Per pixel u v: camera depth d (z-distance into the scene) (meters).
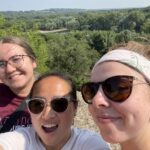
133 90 0.37
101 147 0.52
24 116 0.72
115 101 0.37
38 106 0.55
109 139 0.38
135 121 0.37
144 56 0.39
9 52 0.77
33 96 0.56
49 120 0.54
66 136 0.55
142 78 0.38
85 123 2.26
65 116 0.55
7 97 0.78
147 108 0.38
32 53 0.81
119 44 0.42
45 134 0.54
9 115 0.74
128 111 0.37
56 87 0.55
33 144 0.55
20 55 0.77
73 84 0.57
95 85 0.39
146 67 0.38
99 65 0.40
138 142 0.38
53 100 0.54
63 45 11.26
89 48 12.00
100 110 0.38
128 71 0.38
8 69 0.76
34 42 7.07
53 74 0.56
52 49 9.97
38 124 0.55
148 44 0.41
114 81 0.37
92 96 0.40
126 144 0.39
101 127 0.38
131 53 0.39
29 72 0.79
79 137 0.55
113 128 0.37
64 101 0.55
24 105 0.73
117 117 0.37
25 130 0.57
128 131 0.37
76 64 9.70
